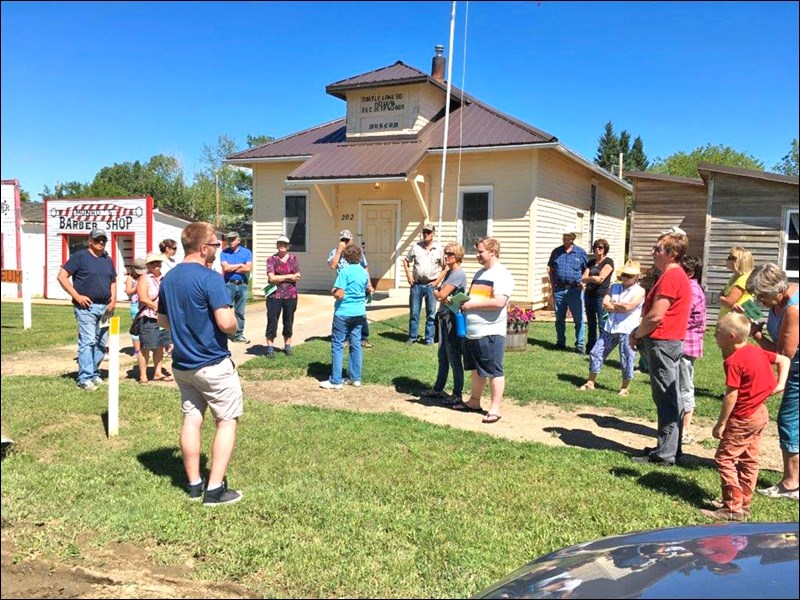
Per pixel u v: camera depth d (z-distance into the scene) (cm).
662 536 234
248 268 1084
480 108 1752
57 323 1462
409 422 637
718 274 1488
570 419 680
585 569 211
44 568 349
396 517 410
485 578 339
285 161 1802
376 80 1681
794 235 1429
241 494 443
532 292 1562
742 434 419
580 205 2003
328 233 1786
